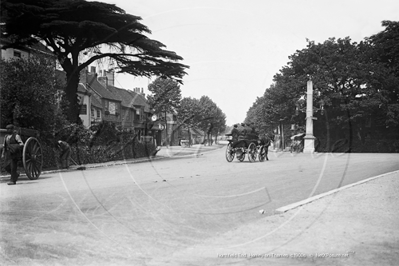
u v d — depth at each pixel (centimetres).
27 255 373
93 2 1811
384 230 459
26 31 2052
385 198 662
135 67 1892
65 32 1997
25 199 700
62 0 1959
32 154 1144
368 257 369
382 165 1567
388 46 3912
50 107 1574
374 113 3766
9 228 474
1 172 1286
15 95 1462
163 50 1641
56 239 423
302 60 3002
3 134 1355
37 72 1548
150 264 347
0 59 1557
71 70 2138
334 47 3447
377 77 3638
